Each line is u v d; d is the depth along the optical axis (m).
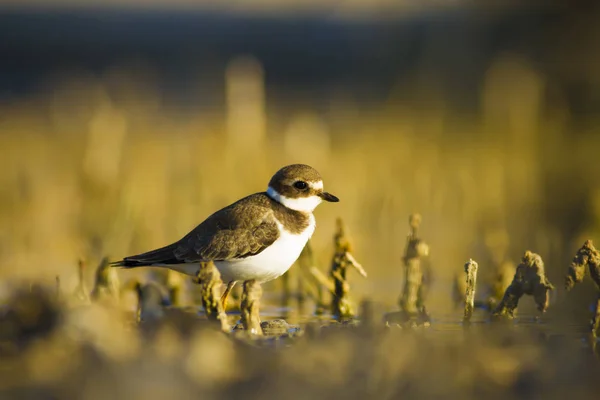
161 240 15.92
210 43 31.45
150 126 23.53
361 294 12.42
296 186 9.93
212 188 17.94
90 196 18.06
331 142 22.22
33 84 28.27
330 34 31.62
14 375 6.83
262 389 6.57
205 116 24.53
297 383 6.71
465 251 15.48
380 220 17.34
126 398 6.29
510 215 17.73
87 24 33.16
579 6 27.75
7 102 26.50
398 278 13.64
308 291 12.02
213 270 8.53
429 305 11.50
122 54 30.44
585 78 26.34
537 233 16.12
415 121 24.08
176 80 28.58
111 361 6.93
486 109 23.88
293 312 11.09
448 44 28.56
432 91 26.41
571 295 11.69
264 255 9.66
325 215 17.12
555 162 20.77
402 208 17.94
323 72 29.30
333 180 18.83
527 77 24.28
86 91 26.72
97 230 16.19
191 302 11.73
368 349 7.59
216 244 9.59
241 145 19.73
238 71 21.95
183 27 33.00
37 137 22.81
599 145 21.83
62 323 7.55
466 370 7.21
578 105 25.59
